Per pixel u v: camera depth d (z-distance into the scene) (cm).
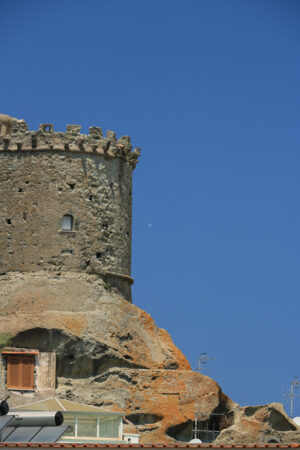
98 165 10381
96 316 10056
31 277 10106
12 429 7338
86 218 10256
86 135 10369
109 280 10294
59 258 10162
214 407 9981
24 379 9731
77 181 10288
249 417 10012
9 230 10238
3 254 10219
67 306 10031
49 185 10244
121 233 10462
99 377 9931
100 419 9144
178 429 9912
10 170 10325
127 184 10638
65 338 9888
